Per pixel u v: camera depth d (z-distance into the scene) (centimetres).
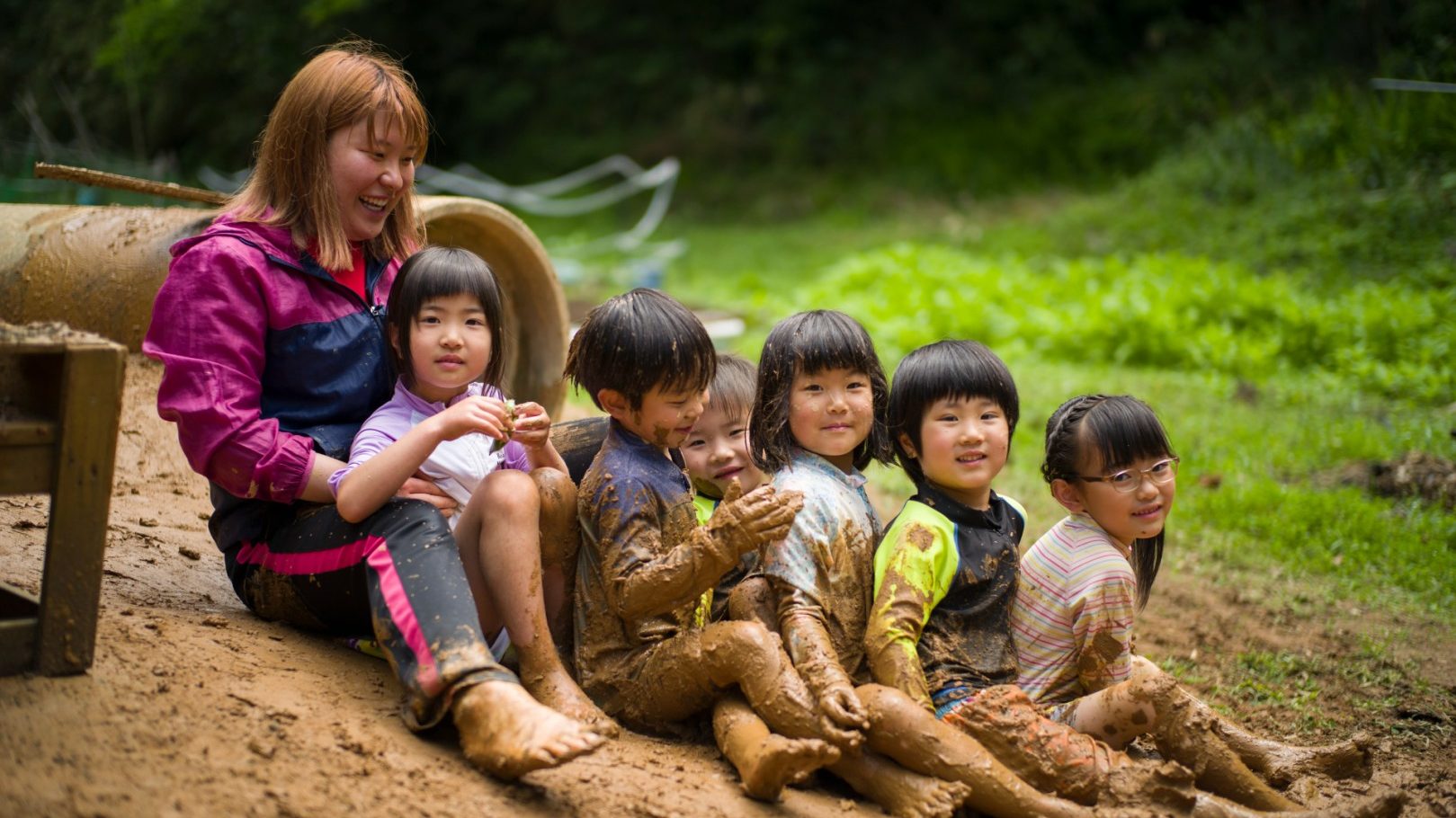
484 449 457
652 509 419
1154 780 400
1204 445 1049
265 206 462
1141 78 2916
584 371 430
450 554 394
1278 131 2231
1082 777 402
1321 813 400
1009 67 3136
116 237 748
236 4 2303
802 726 385
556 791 362
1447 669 640
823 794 408
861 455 474
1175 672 617
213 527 462
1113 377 1359
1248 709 575
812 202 2966
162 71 2258
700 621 460
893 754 396
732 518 390
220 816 312
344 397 455
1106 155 2775
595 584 429
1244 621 704
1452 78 2002
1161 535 500
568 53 3422
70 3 2152
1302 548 827
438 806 339
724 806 373
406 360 442
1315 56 2553
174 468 652
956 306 1576
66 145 2033
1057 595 459
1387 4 2317
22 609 385
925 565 433
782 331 457
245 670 398
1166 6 3084
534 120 3397
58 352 362
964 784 388
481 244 753
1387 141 2020
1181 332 1473
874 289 1802
